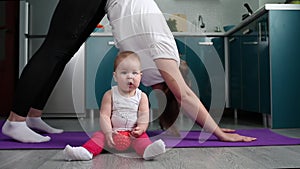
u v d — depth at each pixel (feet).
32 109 5.46
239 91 8.80
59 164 3.03
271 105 6.44
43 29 10.05
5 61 11.43
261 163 3.02
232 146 4.00
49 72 4.32
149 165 2.95
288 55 6.53
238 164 2.98
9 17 11.50
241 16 11.30
